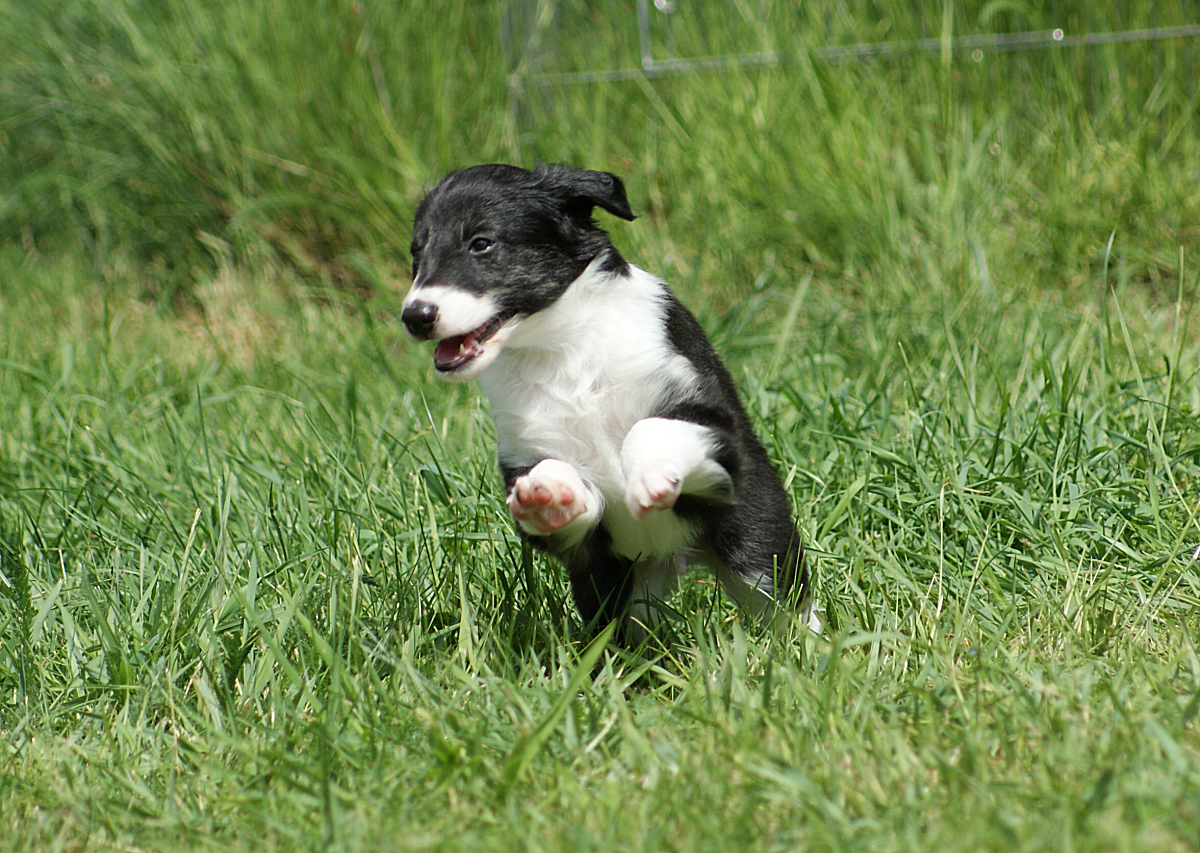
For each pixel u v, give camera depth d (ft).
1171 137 38.45
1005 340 29.81
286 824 13.96
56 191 46.37
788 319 28.89
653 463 16.57
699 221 39.86
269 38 42.47
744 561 18.94
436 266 18.33
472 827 13.60
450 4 43.32
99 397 32.35
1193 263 34.94
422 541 21.77
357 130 41.65
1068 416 24.21
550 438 18.75
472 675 17.29
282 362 34.58
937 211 36.76
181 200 44.09
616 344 18.56
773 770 13.58
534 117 43.78
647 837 12.53
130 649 18.98
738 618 19.76
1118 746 13.66
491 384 19.16
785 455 24.48
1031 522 21.65
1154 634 17.87
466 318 17.88
